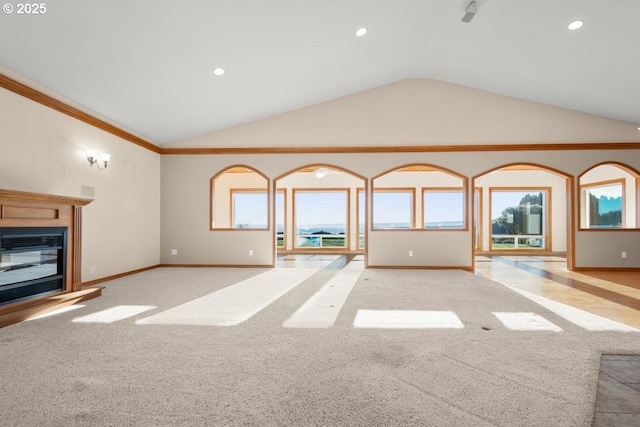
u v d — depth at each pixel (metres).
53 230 4.15
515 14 4.70
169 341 3.01
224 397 2.07
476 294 4.91
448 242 7.43
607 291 5.13
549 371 2.44
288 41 4.87
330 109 7.54
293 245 11.21
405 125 7.46
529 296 4.79
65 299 4.14
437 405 1.99
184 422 1.82
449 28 5.43
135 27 3.85
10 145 4.09
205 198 7.67
